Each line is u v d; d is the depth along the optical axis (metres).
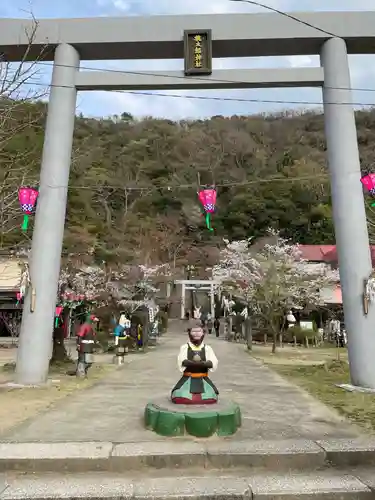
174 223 48.66
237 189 52.59
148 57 10.35
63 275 13.98
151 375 10.79
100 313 20.27
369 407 6.79
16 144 13.13
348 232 8.84
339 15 9.66
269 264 18.84
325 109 9.61
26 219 9.22
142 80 9.77
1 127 9.09
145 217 45.94
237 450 4.49
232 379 10.11
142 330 19.78
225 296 35.38
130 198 48.66
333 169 9.27
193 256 47.44
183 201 52.34
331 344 23.56
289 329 23.75
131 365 13.09
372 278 8.53
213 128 72.38
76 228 23.72
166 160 60.09
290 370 11.91
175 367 12.59
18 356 8.99
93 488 3.81
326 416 6.20
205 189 8.96
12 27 10.02
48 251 9.19
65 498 3.62
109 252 23.78
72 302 13.45
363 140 54.94
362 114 63.44
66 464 4.27
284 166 58.16
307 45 9.87
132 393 8.13
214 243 49.09
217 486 3.86
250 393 8.20
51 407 6.81
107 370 11.77
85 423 5.72
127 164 55.25
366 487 3.85
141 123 70.31
